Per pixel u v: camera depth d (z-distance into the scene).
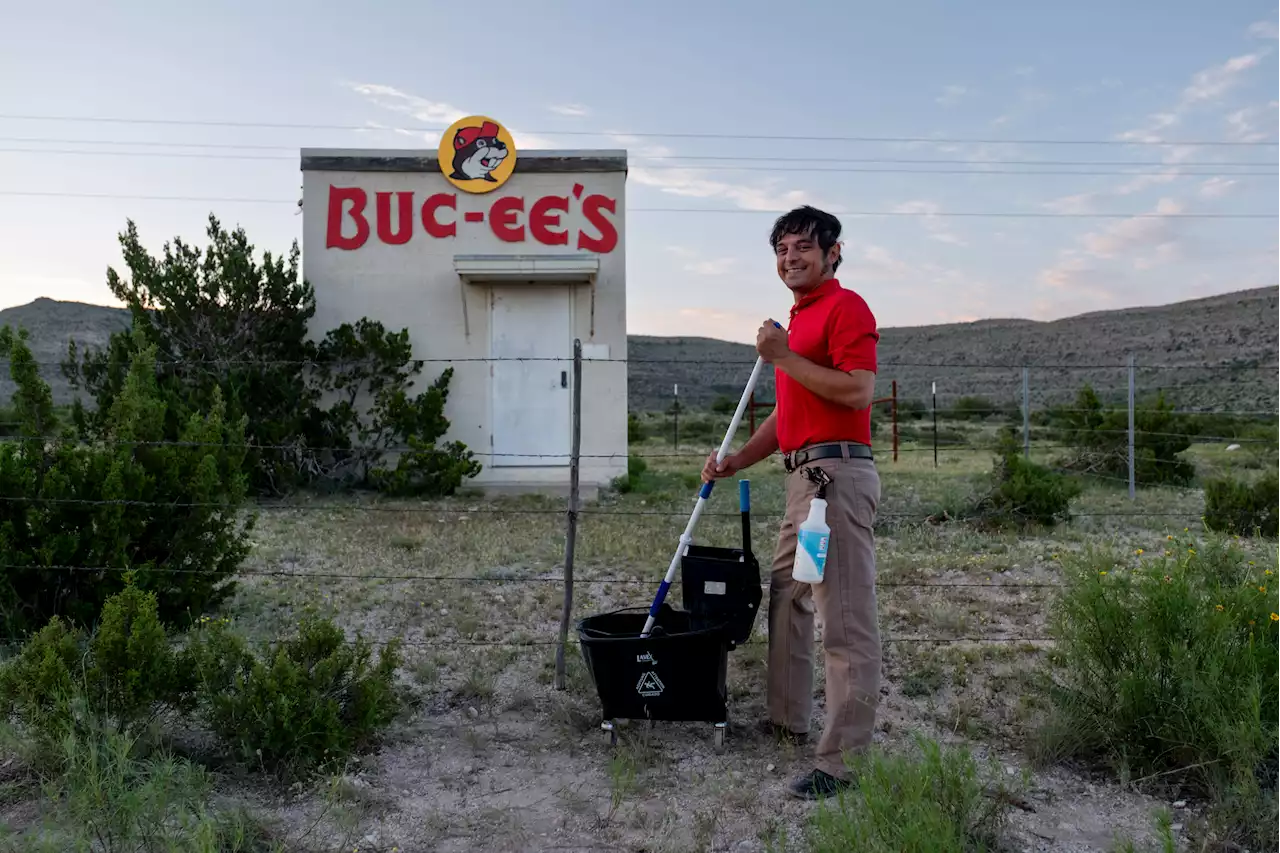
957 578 7.40
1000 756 3.90
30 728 3.65
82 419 6.29
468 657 5.15
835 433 3.62
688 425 32.59
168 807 3.15
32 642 3.93
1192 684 3.53
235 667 3.95
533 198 13.38
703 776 3.72
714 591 3.90
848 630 3.54
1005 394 50.06
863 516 3.59
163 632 3.91
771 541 8.82
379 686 3.97
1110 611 4.00
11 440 5.63
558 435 13.34
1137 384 46.25
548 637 5.61
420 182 13.39
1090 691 4.04
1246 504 9.53
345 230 13.35
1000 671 4.97
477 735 4.10
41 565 5.19
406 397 12.70
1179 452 15.54
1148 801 3.48
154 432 5.86
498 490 12.80
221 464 5.96
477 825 3.32
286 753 3.67
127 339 11.18
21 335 5.60
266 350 12.35
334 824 3.28
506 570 7.57
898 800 2.88
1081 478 13.98
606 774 3.77
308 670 3.98
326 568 7.55
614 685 3.92
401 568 7.59
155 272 12.08
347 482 12.72
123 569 5.27
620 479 13.15
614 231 13.34
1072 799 3.50
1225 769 3.43
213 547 5.83
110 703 3.72
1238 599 3.96
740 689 4.73
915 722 4.31
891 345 78.38
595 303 13.34
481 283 13.27
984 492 10.62
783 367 3.55
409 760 3.91
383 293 13.36
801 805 3.45
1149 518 10.12
